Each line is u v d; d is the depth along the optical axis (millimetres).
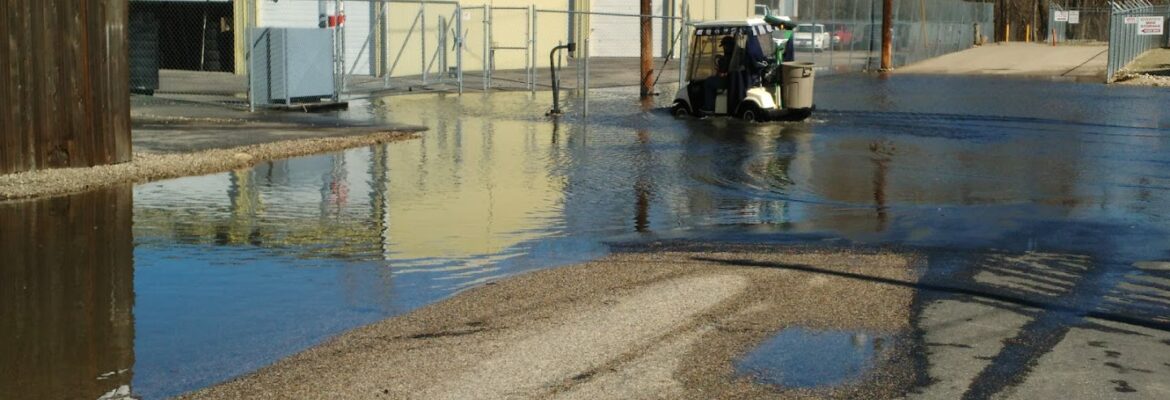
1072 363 6875
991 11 72750
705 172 15906
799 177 15469
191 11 37625
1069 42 71562
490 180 14992
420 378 6617
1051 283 9047
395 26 36188
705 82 24266
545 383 6512
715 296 8484
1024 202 13375
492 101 29125
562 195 13766
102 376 6781
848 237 11078
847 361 6910
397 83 33156
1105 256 10172
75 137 14500
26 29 13758
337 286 9023
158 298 8602
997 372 6703
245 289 8914
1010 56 57281
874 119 24672
